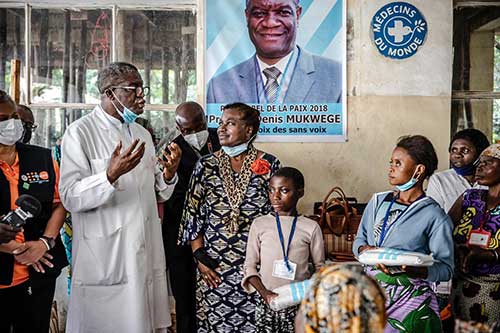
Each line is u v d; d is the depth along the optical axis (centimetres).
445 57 450
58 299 426
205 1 451
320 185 455
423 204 266
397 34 450
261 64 452
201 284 336
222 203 329
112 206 313
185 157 383
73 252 320
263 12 449
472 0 461
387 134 453
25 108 395
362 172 454
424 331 261
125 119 319
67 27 462
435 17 450
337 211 397
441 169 453
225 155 337
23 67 460
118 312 313
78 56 462
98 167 311
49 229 303
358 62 452
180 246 366
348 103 453
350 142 454
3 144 286
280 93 452
